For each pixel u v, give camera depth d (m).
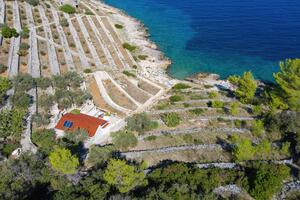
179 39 147.25
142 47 137.38
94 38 136.50
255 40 147.12
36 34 127.44
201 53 136.50
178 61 129.88
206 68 126.38
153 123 85.69
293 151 77.06
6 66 101.50
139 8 180.88
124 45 133.12
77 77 99.12
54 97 88.75
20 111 79.12
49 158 63.31
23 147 71.81
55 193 58.03
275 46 142.50
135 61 124.50
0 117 74.44
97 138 80.56
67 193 57.25
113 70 113.44
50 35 129.75
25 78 92.94
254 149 71.75
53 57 113.94
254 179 61.88
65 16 151.62
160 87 107.56
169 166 65.75
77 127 80.88
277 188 61.12
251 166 68.12
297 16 169.62
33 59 108.75
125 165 60.41
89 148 77.25
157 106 95.25
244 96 98.75
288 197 61.09
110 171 60.06
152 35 150.12
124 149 78.44
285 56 135.50
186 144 81.00
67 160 61.22
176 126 87.00
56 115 85.19
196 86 111.00
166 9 180.25
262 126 85.25
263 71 125.62
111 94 98.12
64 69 108.06
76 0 173.75
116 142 78.12
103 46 131.00
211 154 77.06
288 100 92.44
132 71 115.31
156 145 80.56
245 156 70.75
